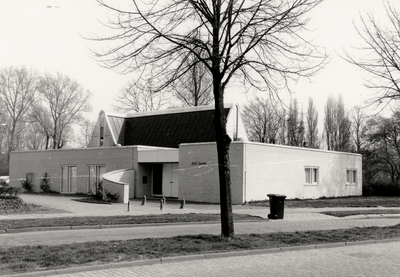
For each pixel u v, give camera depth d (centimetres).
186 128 3547
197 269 902
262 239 1247
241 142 2708
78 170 3575
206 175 2836
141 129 3841
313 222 1920
